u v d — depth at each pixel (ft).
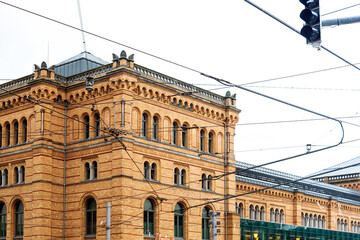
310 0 55.57
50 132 152.05
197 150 164.35
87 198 148.15
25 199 152.15
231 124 177.06
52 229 148.66
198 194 161.99
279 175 235.81
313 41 56.08
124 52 145.69
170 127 156.87
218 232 154.51
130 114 144.46
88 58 174.60
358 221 270.05
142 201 144.25
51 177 150.51
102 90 148.46
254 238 188.96
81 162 150.92
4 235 158.51
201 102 167.63
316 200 239.09
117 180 140.05
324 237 225.35
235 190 178.81
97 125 150.61
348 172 309.22
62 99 156.46
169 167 154.20
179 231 155.74
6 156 160.66
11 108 162.30
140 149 146.10
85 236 146.10
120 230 137.08
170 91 157.79
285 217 219.41
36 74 154.40
